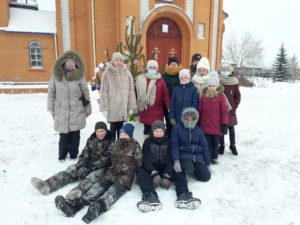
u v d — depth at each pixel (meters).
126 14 13.76
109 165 3.66
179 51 15.78
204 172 3.73
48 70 15.16
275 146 5.32
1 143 5.30
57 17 14.38
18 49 14.55
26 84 14.73
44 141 5.43
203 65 4.41
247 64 38.41
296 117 8.13
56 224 2.80
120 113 4.34
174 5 14.48
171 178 3.65
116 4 13.92
